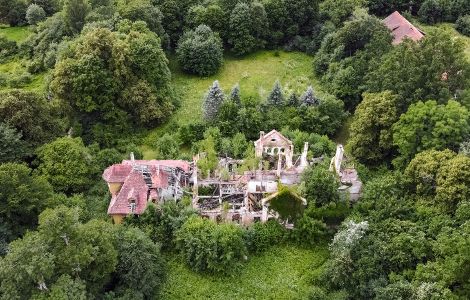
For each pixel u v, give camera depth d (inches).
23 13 4475.9
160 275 2094.0
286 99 3112.7
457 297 1739.7
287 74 3740.2
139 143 2999.5
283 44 4126.5
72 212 1839.3
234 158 2755.9
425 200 2252.7
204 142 2731.3
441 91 2586.1
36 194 2193.7
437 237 1979.6
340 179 2442.2
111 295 1886.1
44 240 1753.2
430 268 1870.1
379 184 2336.4
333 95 3206.2
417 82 2650.1
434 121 2469.2
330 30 3848.4
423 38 2888.8
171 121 3176.7
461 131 2458.2
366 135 2684.5
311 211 2272.4
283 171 2503.7
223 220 2345.0
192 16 3882.9
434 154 2303.2
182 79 3666.3
